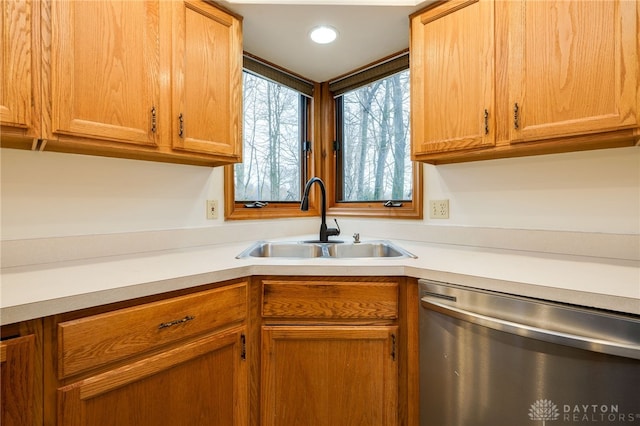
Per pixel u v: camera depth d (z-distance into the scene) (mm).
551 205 1366
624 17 975
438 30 1409
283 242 1786
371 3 1438
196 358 1026
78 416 792
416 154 1493
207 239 1660
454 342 1025
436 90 1418
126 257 1314
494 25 1242
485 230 1534
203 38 1373
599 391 782
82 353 800
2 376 698
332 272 1150
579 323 808
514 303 909
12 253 1112
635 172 1183
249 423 1173
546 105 1122
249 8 1473
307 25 1619
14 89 919
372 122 2113
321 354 1170
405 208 1867
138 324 895
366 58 1966
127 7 1149
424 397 1103
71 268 1092
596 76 1025
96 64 1072
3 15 900
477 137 1292
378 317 1162
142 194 1451
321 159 2293
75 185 1261
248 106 1952
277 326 1177
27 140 1014
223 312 1097
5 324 698
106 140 1099
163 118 1246
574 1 1063
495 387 938
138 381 900
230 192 1783
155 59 1221
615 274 974
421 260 1228
